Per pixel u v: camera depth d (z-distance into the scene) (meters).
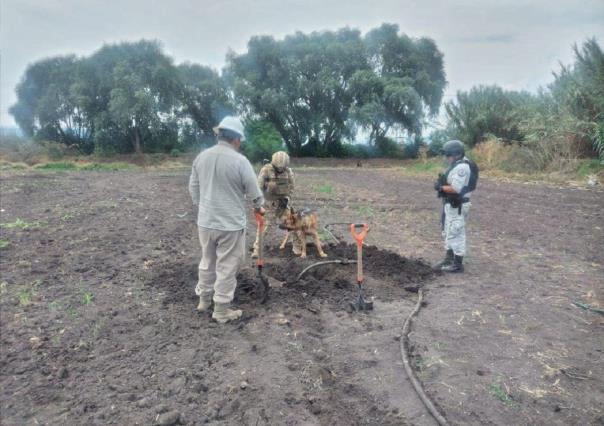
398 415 3.31
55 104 35.56
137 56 35.44
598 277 6.34
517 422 3.24
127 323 4.77
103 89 34.66
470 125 25.88
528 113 21.69
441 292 5.71
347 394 3.59
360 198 14.17
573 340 4.46
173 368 3.91
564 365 3.99
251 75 37.34
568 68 21.05
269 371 3.86
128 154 35.19
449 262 6.65
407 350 4.21
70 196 13.72
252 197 4.85
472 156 22.86
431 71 38.53
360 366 3.97
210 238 4.76
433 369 3.89
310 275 6.29
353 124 36.56
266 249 7.59
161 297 5.49
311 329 4.70
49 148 33.53
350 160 35.81
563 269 6.71
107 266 6.59
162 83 35.00
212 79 38.09
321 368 3.89
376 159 36.47
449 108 27.97
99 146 35.28
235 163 4.64
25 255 7.00
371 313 5.08
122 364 3.98
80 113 36.38
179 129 38.34
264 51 37.59
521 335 4.55
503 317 4.95
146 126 35.44
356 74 35.56
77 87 33.88
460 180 6.20
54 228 8.87
